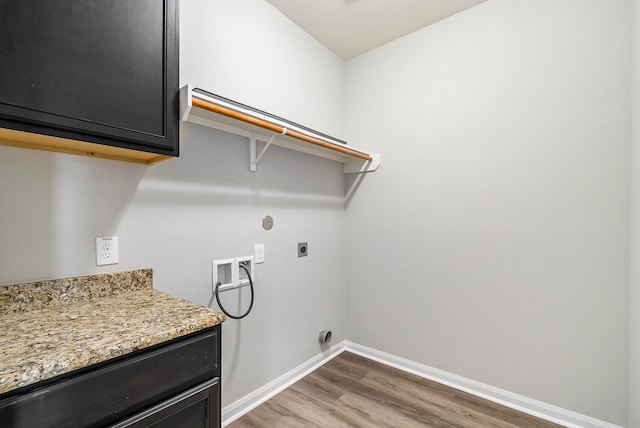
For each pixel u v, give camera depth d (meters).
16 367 0.60
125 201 1.26
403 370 2.22
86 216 1.16
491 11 1.86
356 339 2.53
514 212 1.78
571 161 1.61
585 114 1.57
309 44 2.22
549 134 1.67
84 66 0.89
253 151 1.77
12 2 0.76
